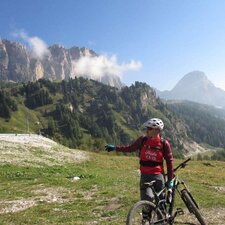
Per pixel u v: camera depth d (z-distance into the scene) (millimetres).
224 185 35656
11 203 19297
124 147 10352
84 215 16000
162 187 9844
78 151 66500
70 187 23828
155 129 9898
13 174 31969
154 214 9227
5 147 50906
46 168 37688
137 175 39281
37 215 16312
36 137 71625
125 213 16031
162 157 9953
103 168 47844
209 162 72250
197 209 10461
